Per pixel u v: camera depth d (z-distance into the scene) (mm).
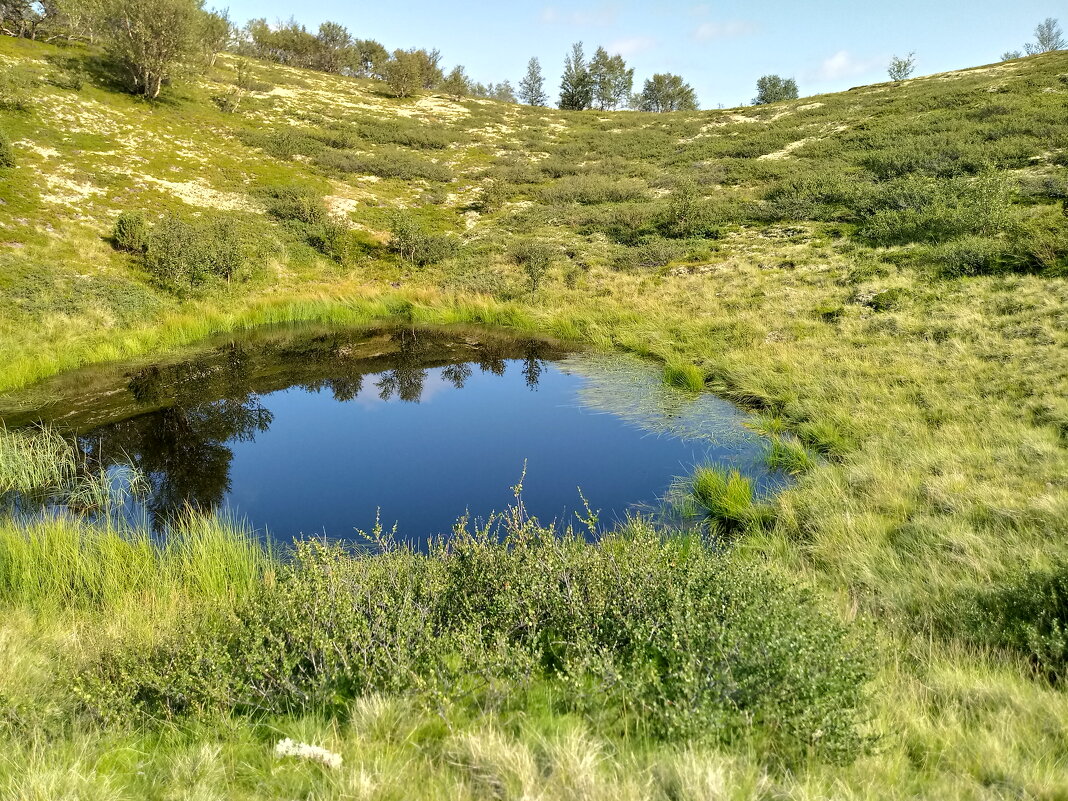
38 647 5086
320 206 28469
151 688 4246
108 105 33906
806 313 16141
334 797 3020
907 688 4074
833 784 3027
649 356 15617
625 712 3746
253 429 11812
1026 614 4930
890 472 8086
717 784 2883
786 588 4727
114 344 16203
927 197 21938
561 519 8141
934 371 11586
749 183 31672
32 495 8945
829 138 36875
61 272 18891
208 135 35062
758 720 3590
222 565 6586
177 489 9305
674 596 4469
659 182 33844
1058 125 27844
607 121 54781
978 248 17016
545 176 38188
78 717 4023
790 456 9391
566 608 4719
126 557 6812
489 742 3268
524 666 4078
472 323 19859
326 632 4355
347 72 72312
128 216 21594
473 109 56625
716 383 13086
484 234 28391
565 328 18203
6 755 3455
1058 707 3686
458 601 5000
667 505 8430
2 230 20000
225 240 22375
